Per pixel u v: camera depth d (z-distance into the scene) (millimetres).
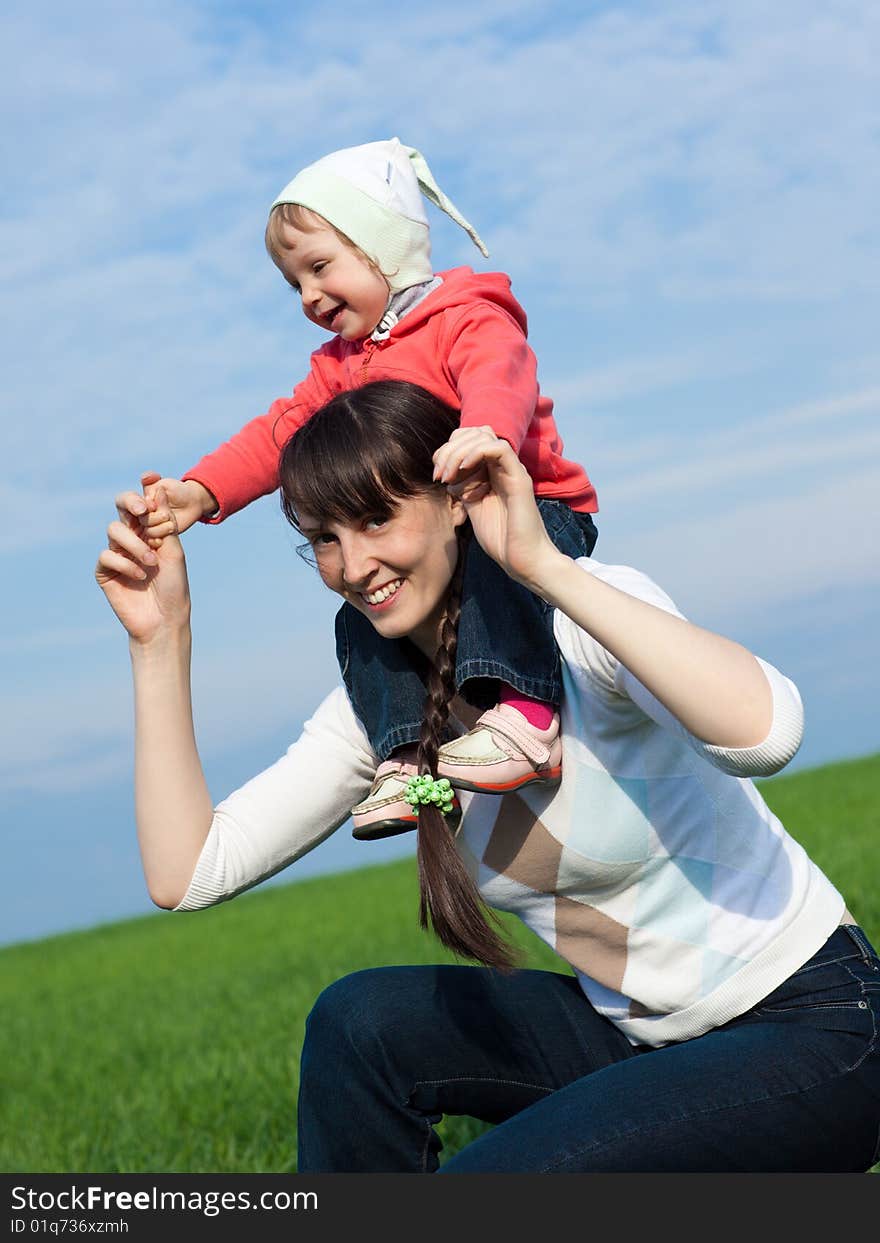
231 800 2980
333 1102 2836
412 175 3926
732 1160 2402
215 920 22812
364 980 2924
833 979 2580
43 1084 9094
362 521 2594
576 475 3357
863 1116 2502
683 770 2613
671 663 2246
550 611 2674
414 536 2604
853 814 15602
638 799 2611
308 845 3039
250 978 13883
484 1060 2875
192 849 2857
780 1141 2424
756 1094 2414
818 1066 2471
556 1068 2902
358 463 2539
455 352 3328
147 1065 9375
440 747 2607
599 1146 2369
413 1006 2852
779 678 2332
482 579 2631
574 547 3111
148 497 2906
